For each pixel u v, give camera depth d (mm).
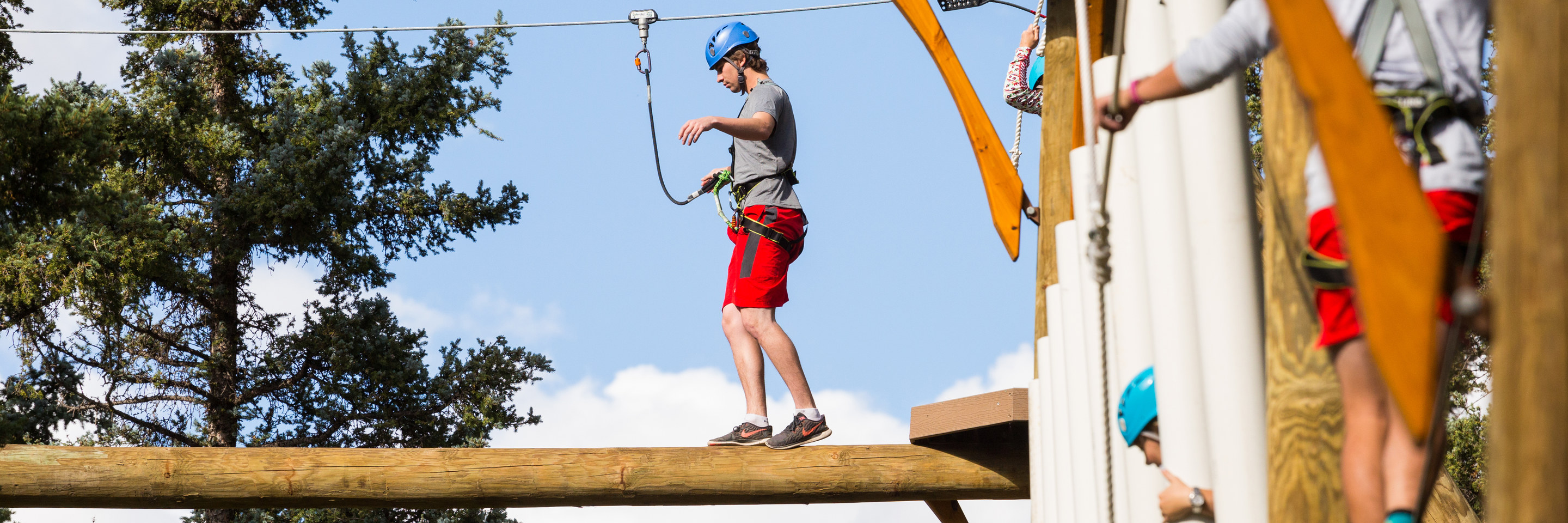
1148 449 3109
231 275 16172
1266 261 2408
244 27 17516
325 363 16531
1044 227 4664
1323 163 1862
